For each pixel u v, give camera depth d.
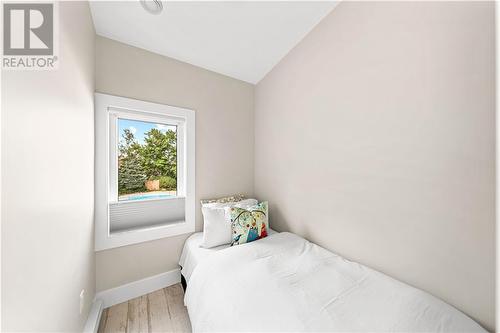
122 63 1.67
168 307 1.63
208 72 2.14
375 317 0.90
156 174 1.98
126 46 1.69
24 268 0.56
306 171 1.83
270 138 2.25
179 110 1.95
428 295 1.02
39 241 0.64
